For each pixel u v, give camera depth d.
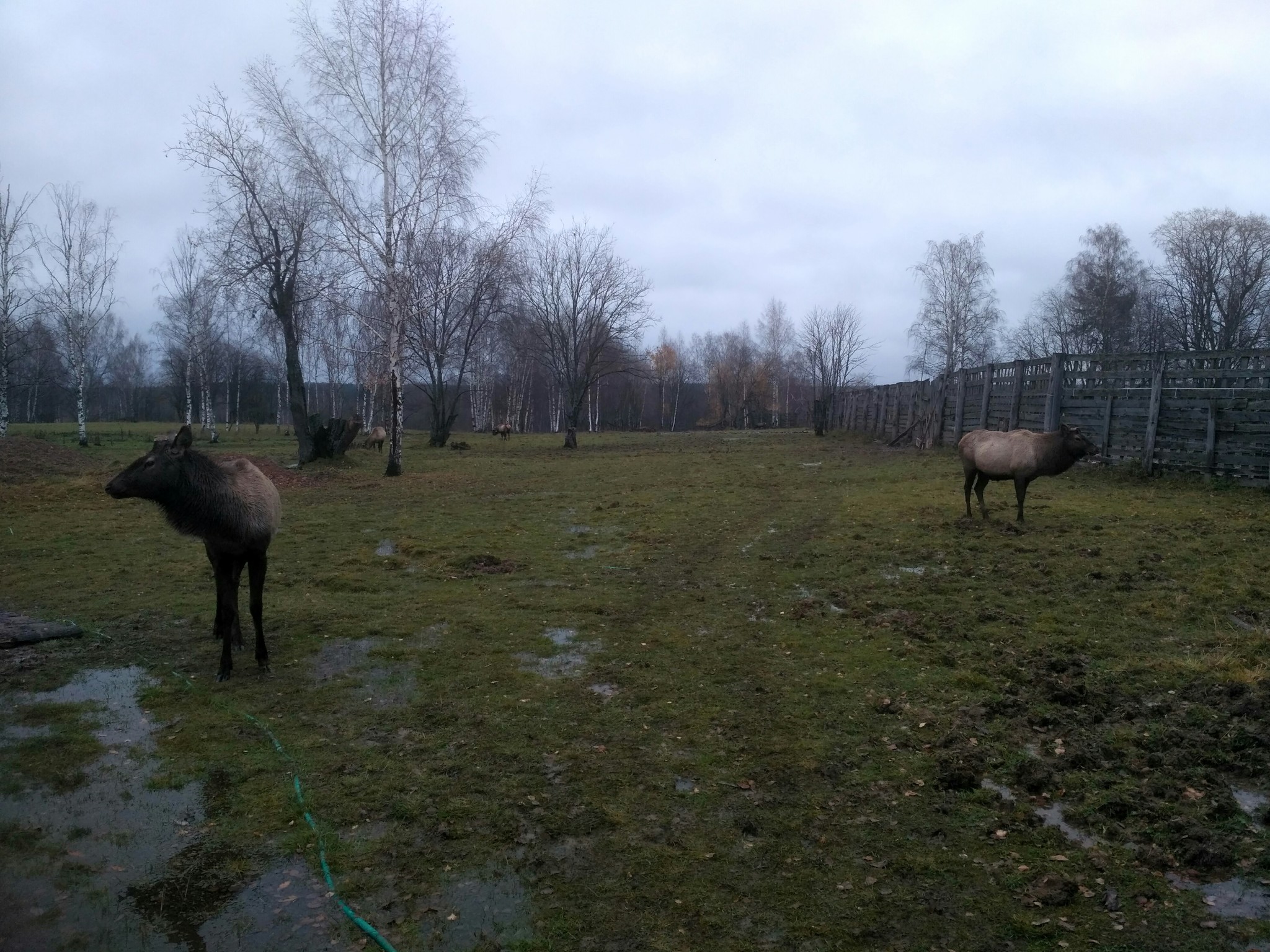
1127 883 3.43
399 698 5.64
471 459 27.14
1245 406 12.62
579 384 34.47
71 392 67.00
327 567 9.92
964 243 41.78
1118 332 41.50
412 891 3.46
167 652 6.71
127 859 3.73
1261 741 4.55
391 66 19.44
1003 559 8.98
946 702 5.38
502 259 25.19
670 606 7.92
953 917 3.24
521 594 8.47
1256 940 3.05
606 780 4.41
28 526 13.09
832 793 4.25
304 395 22.70
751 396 65.38
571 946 3.10
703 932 3.18
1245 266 36.47
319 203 20.17
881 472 18.45
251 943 3.15
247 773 4.54
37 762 4.71
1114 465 15.37
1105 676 5.64
